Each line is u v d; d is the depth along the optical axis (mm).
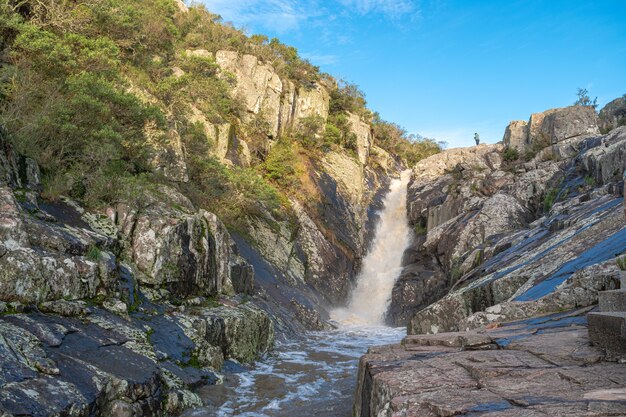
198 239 14289
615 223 13664
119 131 15641
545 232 19453
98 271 9859
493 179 32406
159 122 17016
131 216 12562
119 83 18047
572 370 4207
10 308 7754
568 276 11109
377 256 36469
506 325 8094
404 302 28031
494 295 13273
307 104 43969
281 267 25359
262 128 36094
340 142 43656
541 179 29312
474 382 4254
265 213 28016
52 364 6590
